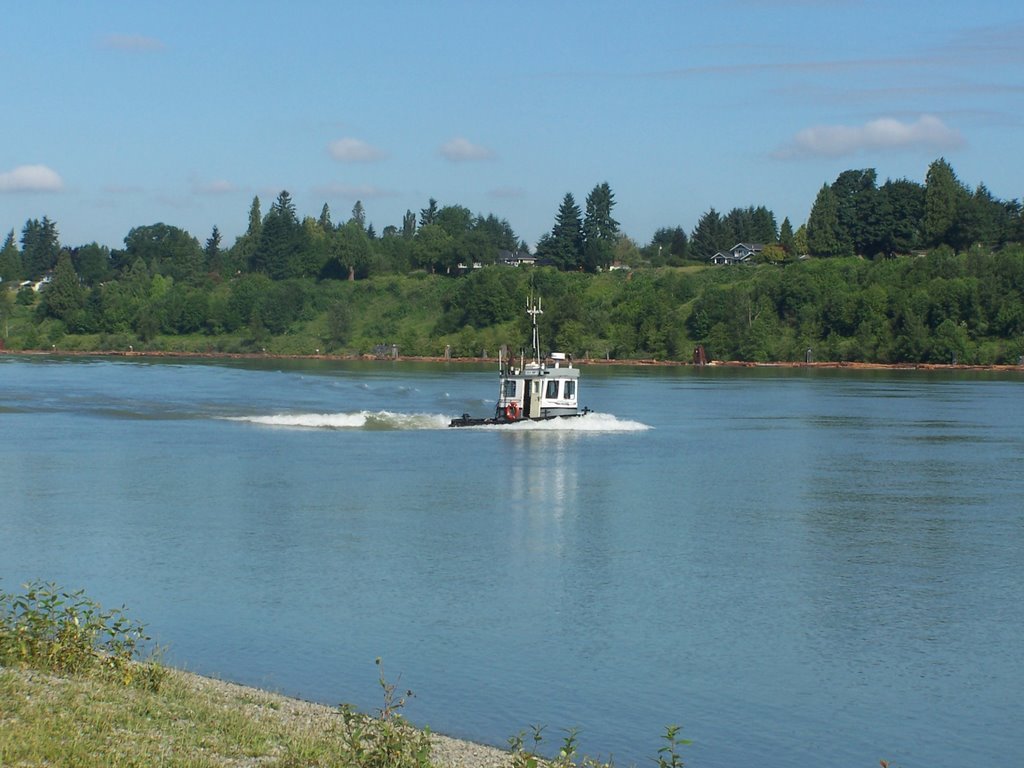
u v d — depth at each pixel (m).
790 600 79.06
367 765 43.56
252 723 48.50
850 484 128.38
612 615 75.12
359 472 133.25
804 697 61.38
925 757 54.47
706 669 65.31
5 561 87.56
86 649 53.34
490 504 113.69
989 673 65.31
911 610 77.12
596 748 54.31
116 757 40.75
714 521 106.25
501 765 49.09
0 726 42.12
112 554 90.12
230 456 145.62
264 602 76.88
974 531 102.19
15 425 179.12
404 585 81.69
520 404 180.00
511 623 73.06
